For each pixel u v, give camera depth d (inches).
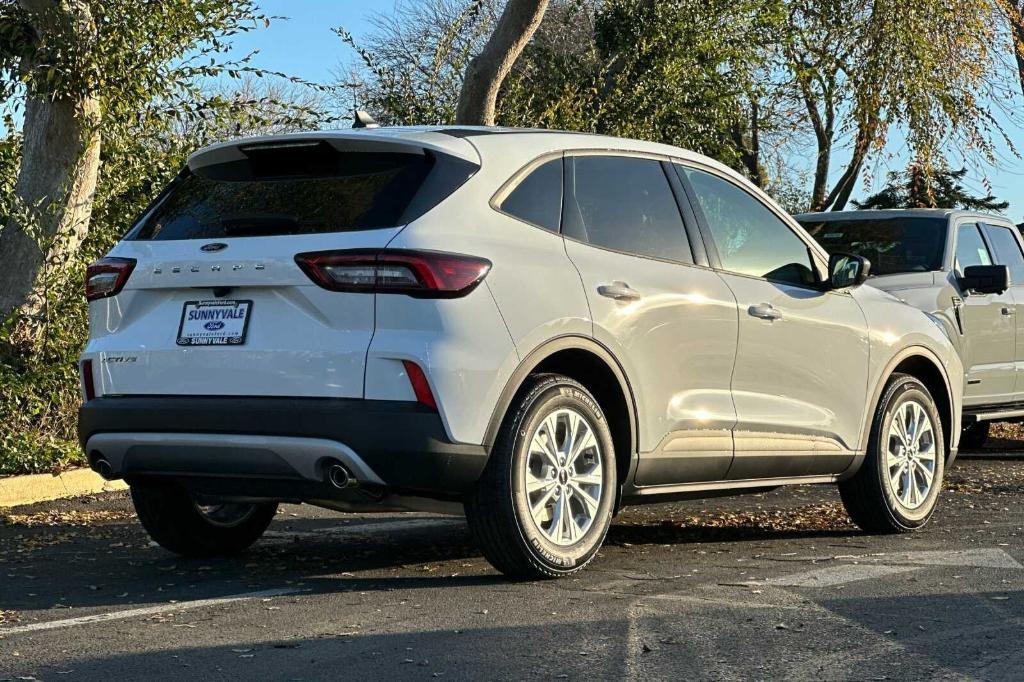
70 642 186.5
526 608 206.1
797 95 777.6
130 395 229.0
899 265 460.1
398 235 213.5
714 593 217.8
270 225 222.4
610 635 187.0
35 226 404.5
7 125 447.5
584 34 712.4
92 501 375.2
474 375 213.3
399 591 222.2
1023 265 508.1
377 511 227.9
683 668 169.0
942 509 339.3
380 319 211.5
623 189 251.4
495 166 229.6
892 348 301.0
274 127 466.3
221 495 233.0
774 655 175.5
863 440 292.7
